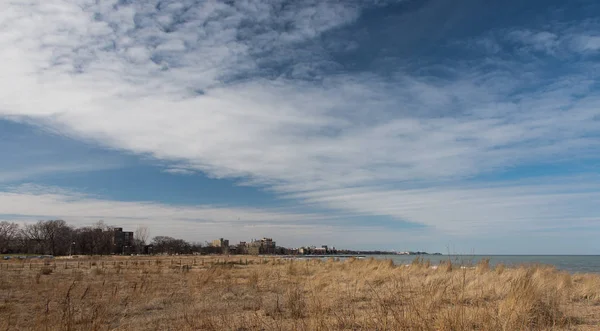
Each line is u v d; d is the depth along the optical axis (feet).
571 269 134.00
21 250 473.67
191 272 86.84
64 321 30.58
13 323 32.22
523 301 28.91
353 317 28.78
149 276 78.89
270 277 71.56
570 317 28.66
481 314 26.73
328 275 72.79
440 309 28.86
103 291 53.31
